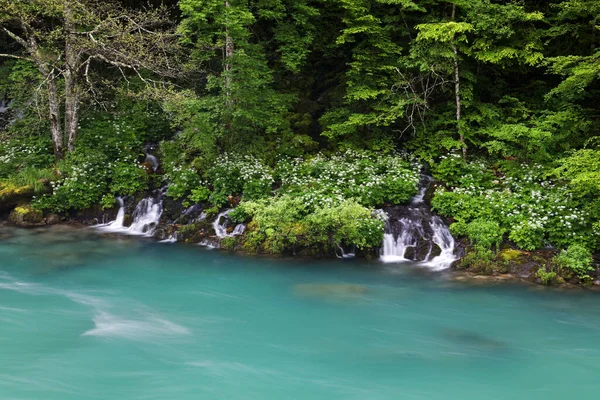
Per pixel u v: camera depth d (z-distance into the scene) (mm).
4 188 16672
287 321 10156
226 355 8672
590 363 8641
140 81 20734
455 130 18219
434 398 7484
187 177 16547
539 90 18609
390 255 14133
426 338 9523
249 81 16469
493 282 12336
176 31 16875
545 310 10828
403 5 17266
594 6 15148
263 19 21188
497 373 8266
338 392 7590
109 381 7637
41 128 19953
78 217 16969
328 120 18719
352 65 17562
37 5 16453
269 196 15531
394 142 18734
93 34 19062
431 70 17250
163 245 14906
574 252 12445
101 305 10664
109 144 18109
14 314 9953
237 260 13750
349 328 9891
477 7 16641
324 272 13000
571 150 13836
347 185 15461
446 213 14688
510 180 15500
